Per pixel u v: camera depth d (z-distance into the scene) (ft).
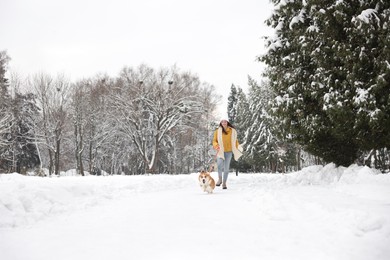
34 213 18.48
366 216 14.97
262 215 18.19
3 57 132.05
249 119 178.91
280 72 38.14
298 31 35.86
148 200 25.45
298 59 36.60
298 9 37.91
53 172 148.97
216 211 19.80
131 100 141.18
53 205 20.83
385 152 63.16
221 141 33.37
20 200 19.75
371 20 29.19
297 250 12.07
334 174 35.58
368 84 30.40
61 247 12.74
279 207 18.85
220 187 35.37
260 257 11.37
